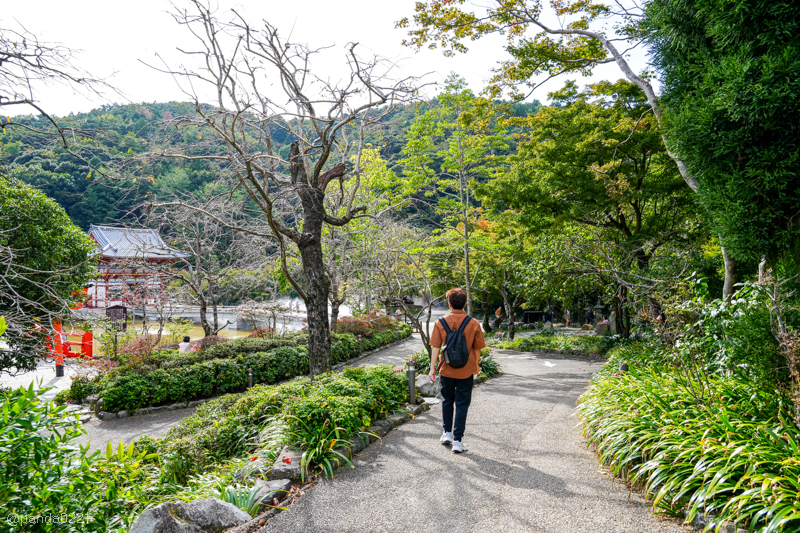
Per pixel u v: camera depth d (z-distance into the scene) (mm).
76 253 9852
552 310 25578
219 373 10734
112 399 9070
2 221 8305
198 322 25391
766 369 3543
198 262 14375
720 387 3959
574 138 11805
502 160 17438
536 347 16391
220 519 3016
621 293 11109
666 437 3416
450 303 4648
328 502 3418
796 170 3486
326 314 8672
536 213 12742
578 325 28656
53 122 5738
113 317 14430
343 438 4500
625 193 10781
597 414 4676
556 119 12250
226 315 27234
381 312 21766
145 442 5098
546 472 3924
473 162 18359
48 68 5148
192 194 12867
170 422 8773
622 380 5184
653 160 12102
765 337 3557
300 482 3816
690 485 2896
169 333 14992
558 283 13547
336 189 15695
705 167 4062
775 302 3322
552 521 3045
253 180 7016
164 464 4293
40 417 2525
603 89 11805
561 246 12219
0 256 5594
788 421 3215
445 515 3191
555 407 6688
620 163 11414
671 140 4270
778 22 3574
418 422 5758
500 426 5566
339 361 14719
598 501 3307
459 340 4438
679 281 4879
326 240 14766
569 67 9445
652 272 8859
